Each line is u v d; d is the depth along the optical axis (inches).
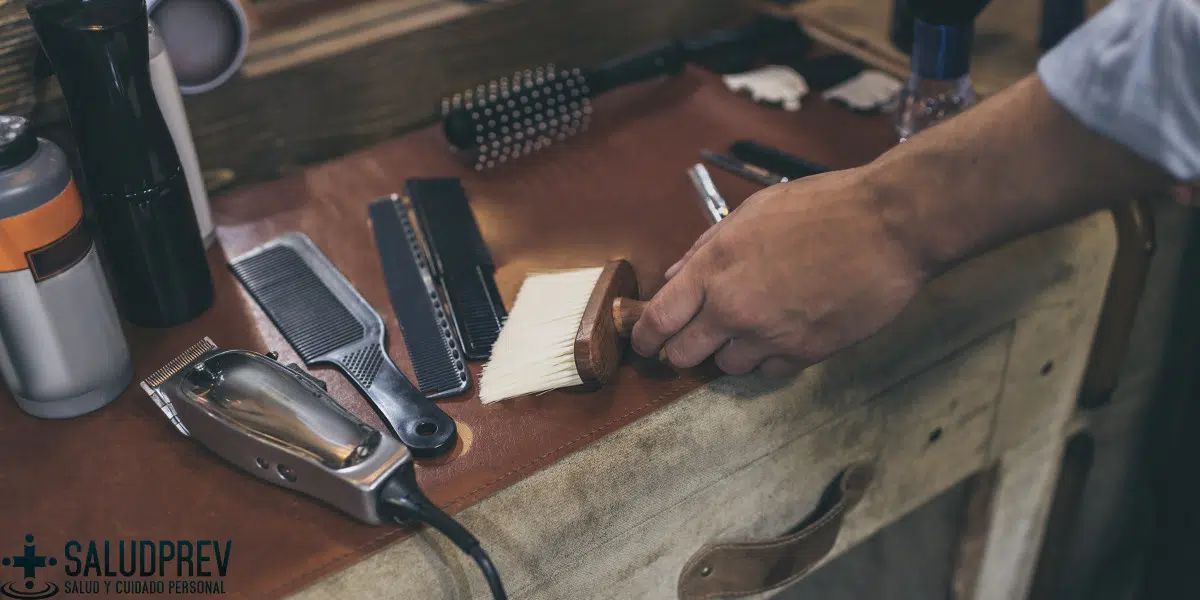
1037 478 36.9
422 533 21.6
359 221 30.9
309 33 33.6
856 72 37.4
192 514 22.0
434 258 28.8
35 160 21.6
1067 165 21.6
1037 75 22.1
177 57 29.5
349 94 33.8
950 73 32.7
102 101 23.2
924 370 28.9
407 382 24.6
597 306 24.5
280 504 22.2
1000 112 22.3
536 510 22.6
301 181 32.8
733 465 25.6
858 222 23.4
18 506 22.2
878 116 35.2
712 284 23.7
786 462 26.9
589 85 34.8
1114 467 40.1
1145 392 38.7
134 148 24.0
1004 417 33.2
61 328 22.9
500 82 36.9
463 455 23.2
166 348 26.3
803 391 26.3
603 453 23.7
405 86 34.8
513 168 33.4
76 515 22.0
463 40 35.3
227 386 22.4
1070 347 33.4
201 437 23.0
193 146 28.3
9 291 21.9
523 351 25.1
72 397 24.0
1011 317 30.2
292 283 28.1
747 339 24.2
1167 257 34.6
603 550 24.1
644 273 28.7
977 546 36.9
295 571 20.8
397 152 34.2
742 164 32.8
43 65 26.7
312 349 25.8
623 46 39.5
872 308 23.9
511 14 35.8
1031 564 40.2
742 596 28.6
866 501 30.5
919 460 31.2
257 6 34.8
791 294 23.3
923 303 28.4
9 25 26.0
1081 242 30.8
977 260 29.5
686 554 26.2
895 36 39.0
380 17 34.6
